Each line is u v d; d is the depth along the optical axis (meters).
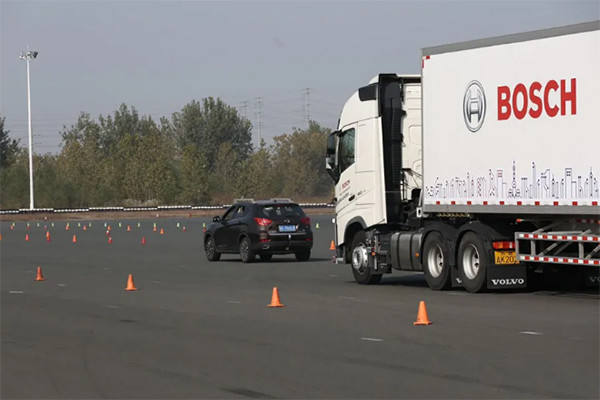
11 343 24.97
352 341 24.12
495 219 35.38
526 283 34.94
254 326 27.44
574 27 31.42
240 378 19.45
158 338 25.39
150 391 18.39
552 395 17.09
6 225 128.25
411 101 40.97
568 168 31.73
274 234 55.06
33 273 49.34
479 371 19.56
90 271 50.25
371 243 40.97
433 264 37.62
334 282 42.50
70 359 22.28
